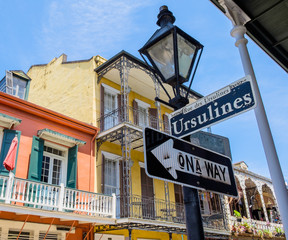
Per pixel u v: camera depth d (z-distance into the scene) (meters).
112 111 14.02
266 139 3.49
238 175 19.12
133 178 14.05
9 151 9.35
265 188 22.69
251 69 3.84
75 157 11.80
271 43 5.06
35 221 10.04
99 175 12.82
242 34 4.12
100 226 11.81
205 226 15.38
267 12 4.38
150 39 3.58
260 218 21.50
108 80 15.41
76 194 10.37
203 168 2.93
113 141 13.69
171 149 2.72
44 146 11.66
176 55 3.28
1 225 9.21
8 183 8.87
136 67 14.10
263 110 3.63
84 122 13.31
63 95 15.97
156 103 15.32
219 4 4.22
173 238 14.70
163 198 15.03
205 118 2.89
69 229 10.82
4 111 10.88
